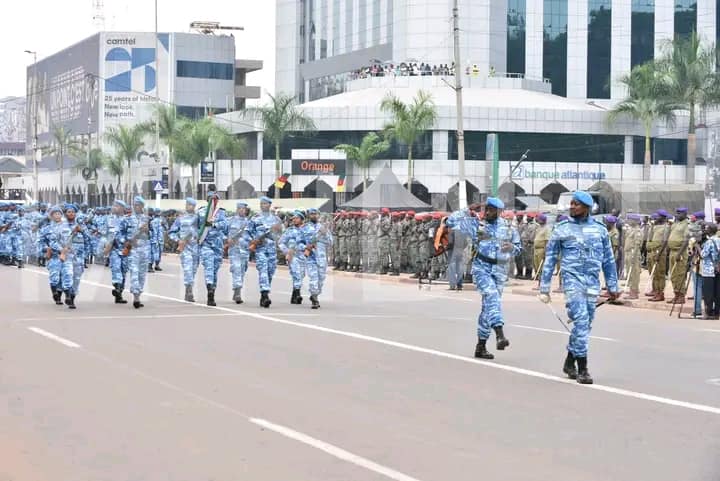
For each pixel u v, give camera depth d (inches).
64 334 636.1
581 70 3543.3
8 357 537.0
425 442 347.6
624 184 1930.4
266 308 817.5
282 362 523.5
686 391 451.2
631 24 3567.9
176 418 384.8
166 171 3070.9
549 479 301.1
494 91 3184.1
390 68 3314.5
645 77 2669.8
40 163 5246.1
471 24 3417.8
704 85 2541.8
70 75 4830.2
